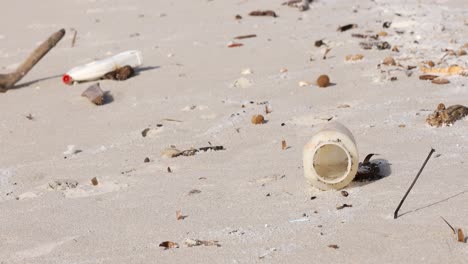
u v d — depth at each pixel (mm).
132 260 4195
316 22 10906
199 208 4949
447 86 7566
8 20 12492
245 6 12188
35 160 6496
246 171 5621
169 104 7715
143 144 6605
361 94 7535
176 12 12203
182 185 5445
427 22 10320
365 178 5141
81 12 12672
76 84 8727
